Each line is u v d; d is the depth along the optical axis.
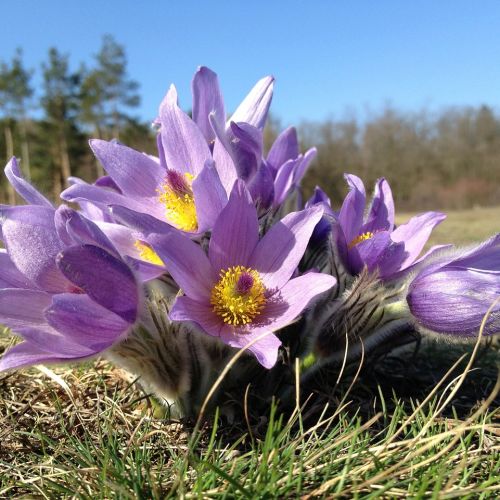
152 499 0.17
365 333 0.23
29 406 0.24
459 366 0.29
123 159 0.25
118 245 0.24
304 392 0.24
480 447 0.19
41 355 0.19
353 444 0.18
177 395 0.22
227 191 0.23
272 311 0.21
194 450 0.21
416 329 0.24
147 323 0.21
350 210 0.25
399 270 0.24
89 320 0.19
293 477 0.18
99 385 0.26
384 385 0.26
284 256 0.22
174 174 0.24
